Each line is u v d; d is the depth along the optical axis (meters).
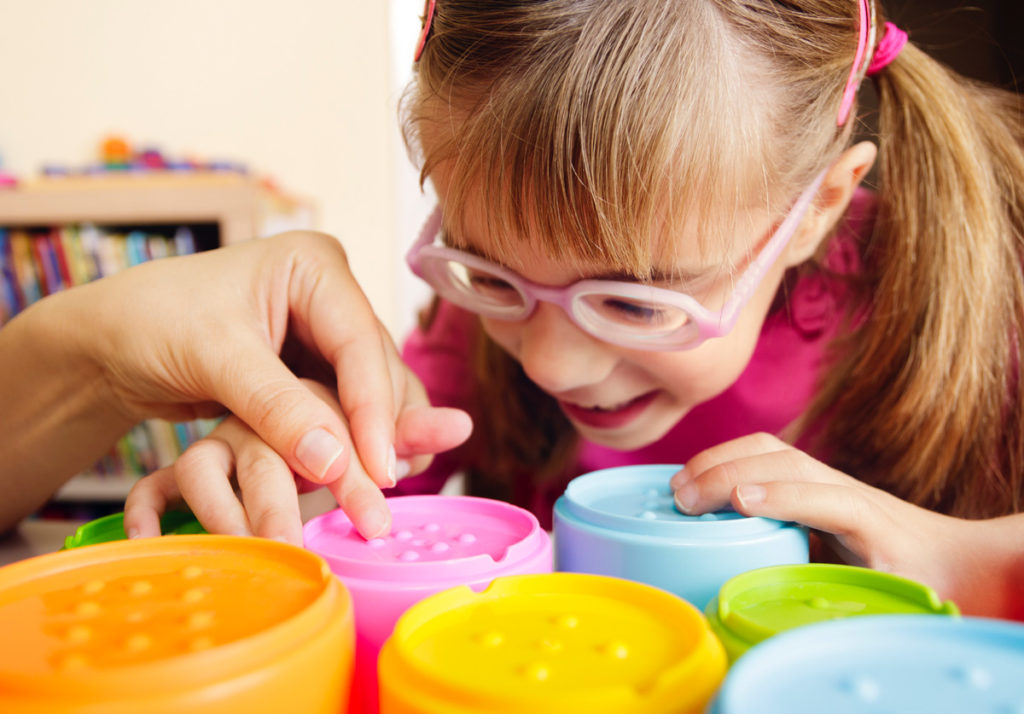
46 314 0.57
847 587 0.35
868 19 0.65
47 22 1.84
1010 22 0.95
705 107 0.51
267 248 0.59
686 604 0.30
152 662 0.23
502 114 0.52
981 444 0.76
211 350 0.50
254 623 0.27
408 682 0.25
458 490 1.29
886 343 0.79
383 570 0.34
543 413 1.02
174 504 0.50
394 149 1.85
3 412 0.60
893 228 0.78
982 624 0.25
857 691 0.22
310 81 1.85
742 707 0.21
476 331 1.04
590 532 0.40
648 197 0.51
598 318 0.60
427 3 0.61
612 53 0.50
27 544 0.62
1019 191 0.80
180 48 1.85
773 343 0.92
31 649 0.25
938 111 0.76
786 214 0.61
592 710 0.23
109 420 0.62
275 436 0.45
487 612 0.31
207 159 1.87
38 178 1.59
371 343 0.54
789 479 0.46
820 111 0.61
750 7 0.55
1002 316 0.77
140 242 1.40
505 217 0.55
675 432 0.99
